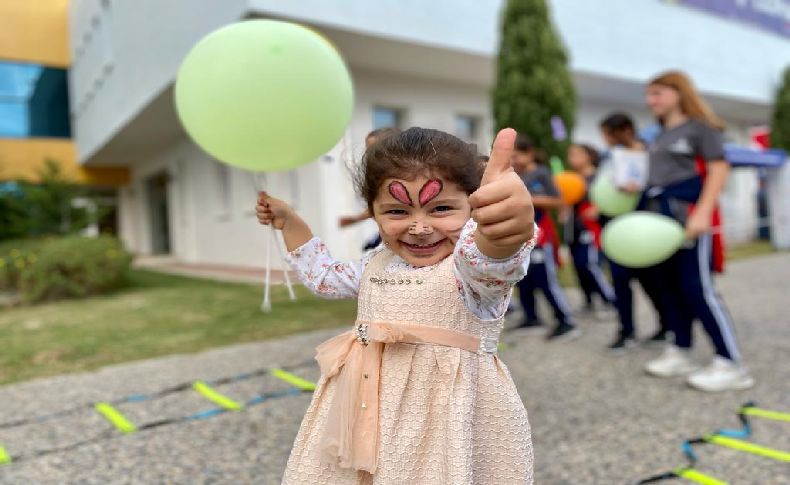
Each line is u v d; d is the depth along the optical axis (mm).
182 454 2631
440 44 7805
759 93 13672
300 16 6676
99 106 13625
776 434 2619
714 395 3154
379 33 7258
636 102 12750
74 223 11953
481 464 1332
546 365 3844
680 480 2240
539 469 2381
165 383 3715
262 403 3266
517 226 1067
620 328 4164
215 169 12008
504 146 1110
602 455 2490
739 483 2191
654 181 3361
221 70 1528
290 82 1526
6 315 6891
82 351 4668
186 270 11531
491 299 1294
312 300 6754
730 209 15156
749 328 4754
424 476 1277
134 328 5578
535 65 7844
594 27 10062
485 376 1354
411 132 1352
